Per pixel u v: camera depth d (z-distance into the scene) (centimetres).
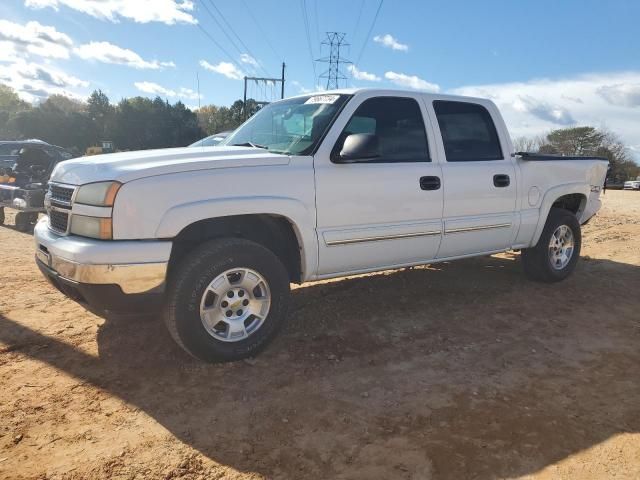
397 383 356
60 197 383
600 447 287
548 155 589
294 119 456
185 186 351
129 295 339
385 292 556
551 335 447
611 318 492
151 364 376
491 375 371
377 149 399
